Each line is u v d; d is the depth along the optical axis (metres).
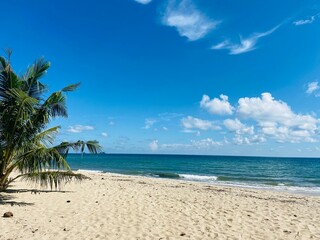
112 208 9.77
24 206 9.41
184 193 14.30
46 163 10.45
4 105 9.97
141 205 10.46
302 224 8.51
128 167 55.44
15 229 6.88
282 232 7.55
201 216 9.08
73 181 17.12
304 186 24.84
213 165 66.88
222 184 24.62
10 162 10.91
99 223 7.79
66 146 11.20
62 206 9.73
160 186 17.95
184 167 57.56
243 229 7.72
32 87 10.95
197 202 11.57
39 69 11.05
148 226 7.68
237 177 34.53
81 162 76.50
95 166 57.94
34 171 10.34
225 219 8.78
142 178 25.50
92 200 11.07
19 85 10.24
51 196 11.55
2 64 10.16
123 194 12.90
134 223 7.93
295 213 10.19
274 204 12.07
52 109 11.17
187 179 30.16
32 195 11.52
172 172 42.97
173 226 7.79
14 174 19.64
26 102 9.45
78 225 7.50
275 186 24.22
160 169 49.62
